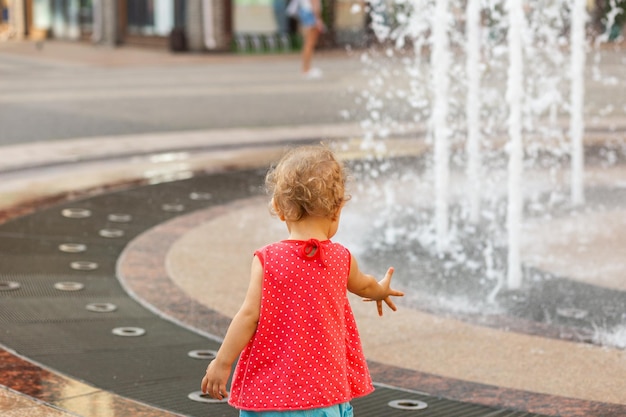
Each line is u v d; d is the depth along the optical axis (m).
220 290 7.27
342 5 38.00
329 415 3.27
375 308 6.95
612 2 11.16
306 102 20.44
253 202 10.67
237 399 3.31
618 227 9.59
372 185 11.70
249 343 3.34
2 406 4.78
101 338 6.07
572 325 6.64
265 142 15.05
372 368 5.67
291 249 3.33
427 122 17.33
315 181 3.29
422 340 6.24
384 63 30.00
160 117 18.09
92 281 7.43
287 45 38.00
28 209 9.96
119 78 26.55
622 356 5.97
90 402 4.91
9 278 7.41
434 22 9.46
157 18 39.62
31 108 19.28
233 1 37.09
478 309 7.00
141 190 11.20
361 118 17.98
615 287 7.56
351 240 9.08
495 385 5.42
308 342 3.26
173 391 5.16
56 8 48.12
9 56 35.84
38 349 5.79
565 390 5.37
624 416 4.93
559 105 19.05
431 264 8.27
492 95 19.80
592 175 12.43
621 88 22.11
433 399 5.16
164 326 6.39
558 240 9.07
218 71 28.62
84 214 9.82
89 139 15.16
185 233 9.12
